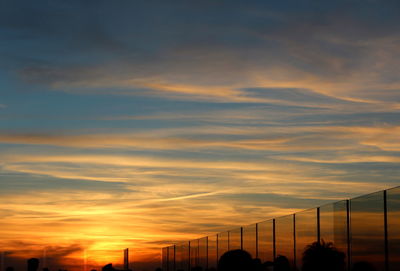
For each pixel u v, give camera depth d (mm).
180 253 37281
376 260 15031
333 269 12117
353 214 16375
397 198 14188
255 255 24562
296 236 20391
